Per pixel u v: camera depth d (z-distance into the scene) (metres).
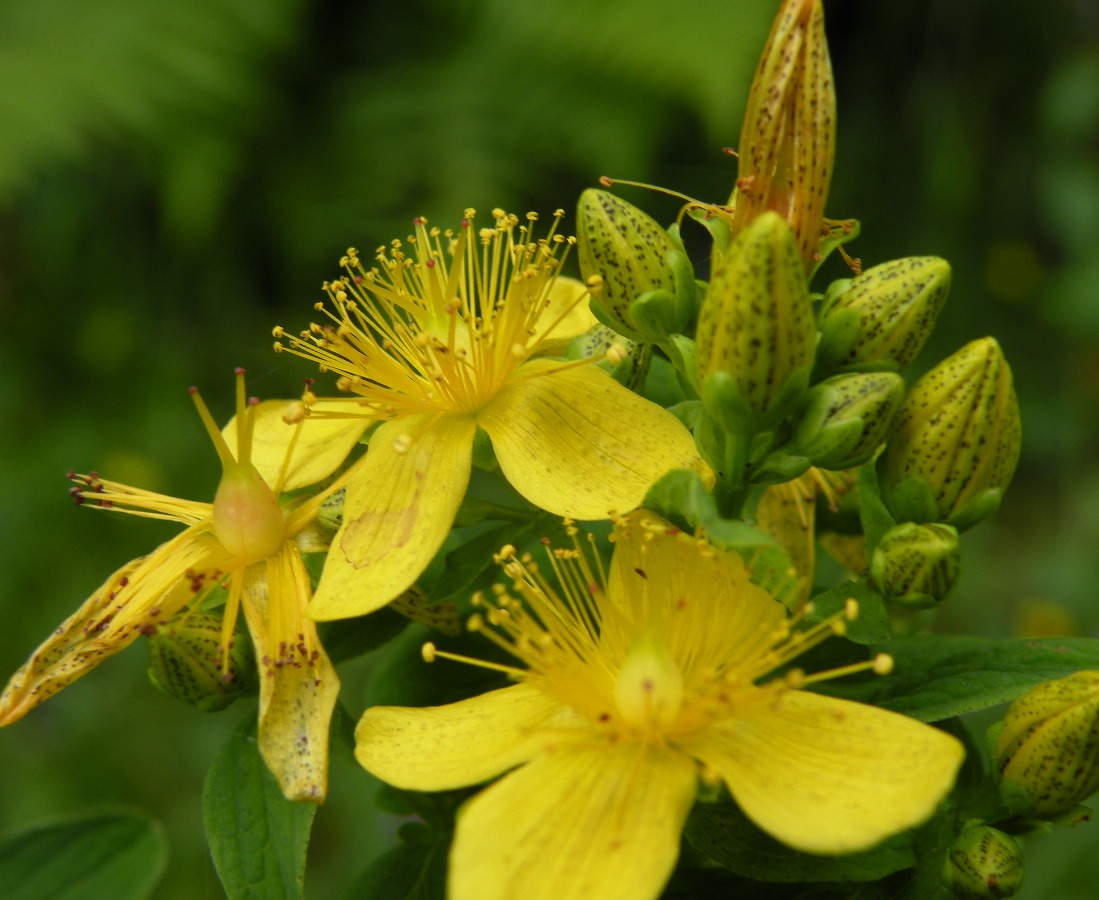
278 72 0.24
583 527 0.12
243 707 0.21
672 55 0.22
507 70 0.23
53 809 0.20
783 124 0.11
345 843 0.19
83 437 0.23
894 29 0.27
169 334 0.24
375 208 0.23
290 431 0.12
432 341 0.12
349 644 0.12
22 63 0.21
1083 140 0.26
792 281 0.11
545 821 0.11
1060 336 0.27
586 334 0.12
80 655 0.11
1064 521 0.26
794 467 0.11
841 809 0.10
